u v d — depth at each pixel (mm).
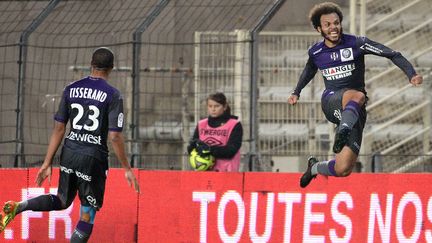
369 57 47250
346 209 32406
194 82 45281
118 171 34531
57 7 48000
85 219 30922
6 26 49156
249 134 39500
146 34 48188
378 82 47344
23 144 39875
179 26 47969
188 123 45000
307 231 32750
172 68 46562
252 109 38344
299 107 44688
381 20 46594
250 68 38500
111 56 30812
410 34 48250
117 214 34469
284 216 32969
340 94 26672
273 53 46188
